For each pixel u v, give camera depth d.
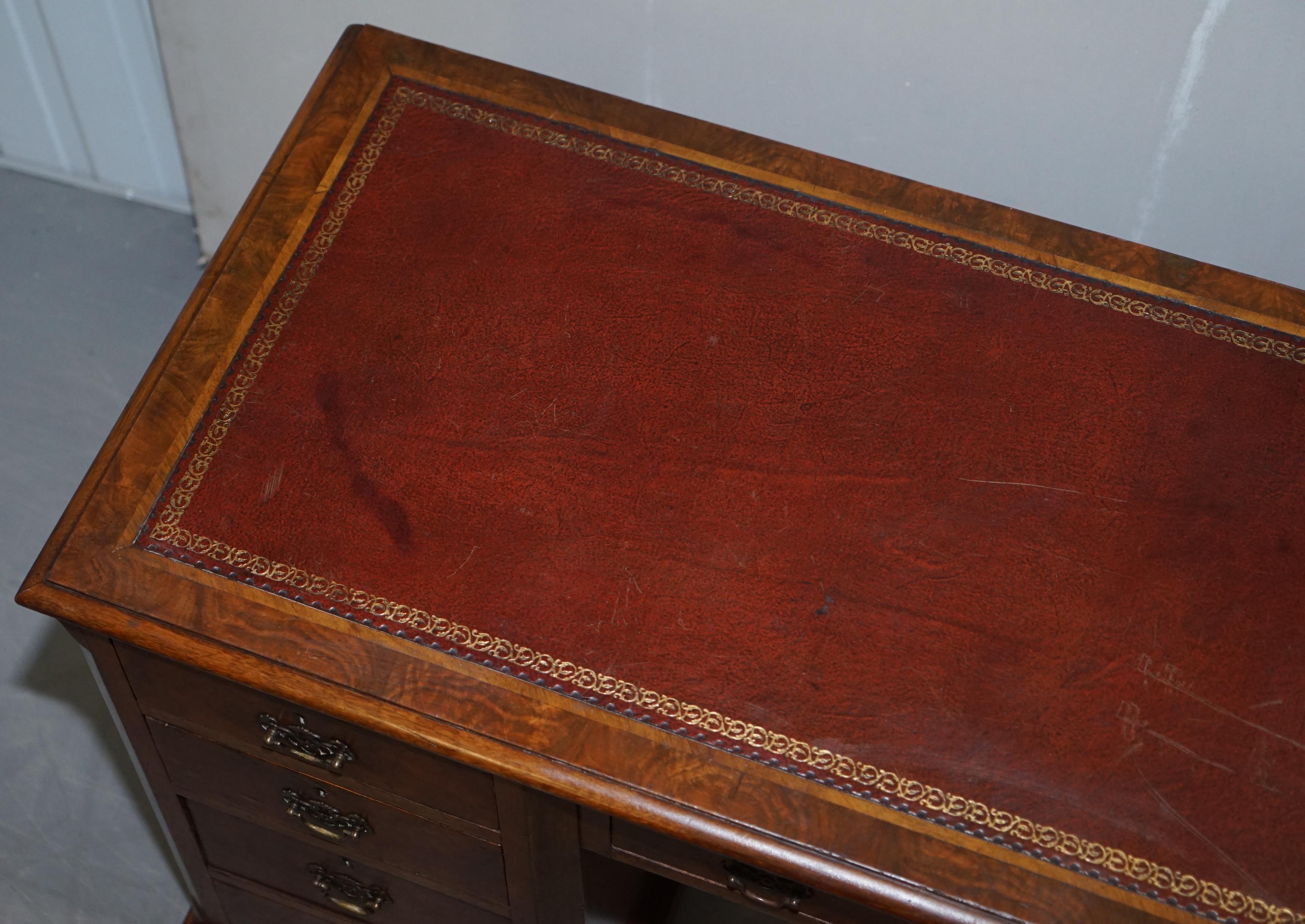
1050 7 1.89
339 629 1.43
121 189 2.89
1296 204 2.04
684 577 1.47
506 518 1.50
